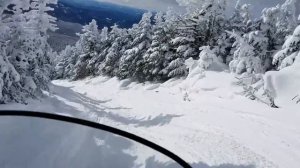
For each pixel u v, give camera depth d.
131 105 18.22
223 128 12.58
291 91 16.83
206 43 31.95
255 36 25.92
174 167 1.63
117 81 39.62
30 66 17.52
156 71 34.59
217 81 21.55
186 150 9.80
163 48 34.12
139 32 40.75
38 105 15.57
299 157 9.75
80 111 14.90
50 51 20.16
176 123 13.40
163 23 37.03
